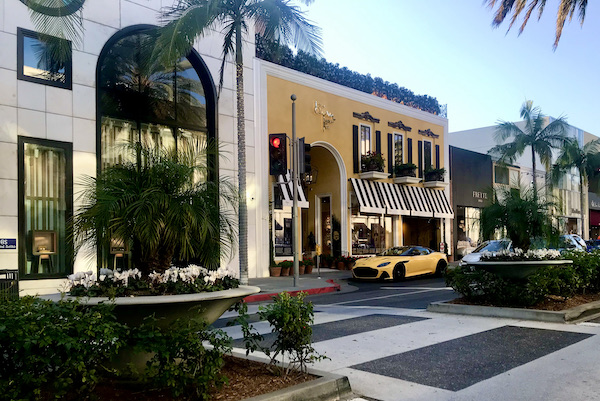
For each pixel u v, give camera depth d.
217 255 5.61
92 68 15.26
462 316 9.48
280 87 22.56
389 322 9.02
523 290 9.38
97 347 3.78
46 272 13.98
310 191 27.23
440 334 7.78
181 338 4.09
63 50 11.70
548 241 10.53
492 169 37.44
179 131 17.78
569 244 14.96
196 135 18.34
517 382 5.29
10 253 13.24
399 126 29.48
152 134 16.95
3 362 3.46
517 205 10.46
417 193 30.08
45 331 3.48
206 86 18.83
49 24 10.38
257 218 20.77
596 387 5.09
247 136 20.44
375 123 28.02
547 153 33.47
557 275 9.81
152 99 16.98
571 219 48.88
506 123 34.06
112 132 15.86
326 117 24.91
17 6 13.76
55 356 3.51
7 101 13.45
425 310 10.46
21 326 3.45
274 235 22.17
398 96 30.58
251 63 20.94
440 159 32.81
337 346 7.06
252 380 4.80
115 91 16.00
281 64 23.23
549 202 10.67
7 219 13.25
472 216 35.06
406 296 14.05
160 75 17.28
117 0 16.00
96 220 5.01
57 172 14.45
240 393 4.41
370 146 27.78
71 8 10.80
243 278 15.27
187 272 4.93
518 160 44.31
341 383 4.86
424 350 6.76
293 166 17.17
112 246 5.18
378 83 29.25
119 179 5.20
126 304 4.18
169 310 4.38
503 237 11.00
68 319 3.68
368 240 27.27
